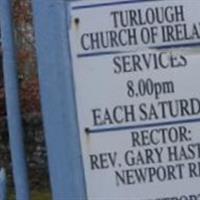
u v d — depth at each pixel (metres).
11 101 2.92
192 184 2.83
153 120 2.82
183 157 2.82
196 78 2.81
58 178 2.85
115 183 2.83
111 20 2.80
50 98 2.83
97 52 2.81
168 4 2.80
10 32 2.91
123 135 2.82
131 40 2.81
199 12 2.80
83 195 2.84
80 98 2.82
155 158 2.82
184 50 2.80
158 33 2.80
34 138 7.88
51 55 2.83
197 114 2.81
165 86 2.81
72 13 2.81
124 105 2.82
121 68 2.81
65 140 2.84
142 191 2.83
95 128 2.83
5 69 2.92
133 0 2.80
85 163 2.83
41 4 2.82
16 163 2.93
